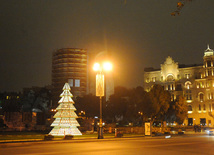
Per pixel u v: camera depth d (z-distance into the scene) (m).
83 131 58.59
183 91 109.44
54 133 40.78
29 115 59.78
